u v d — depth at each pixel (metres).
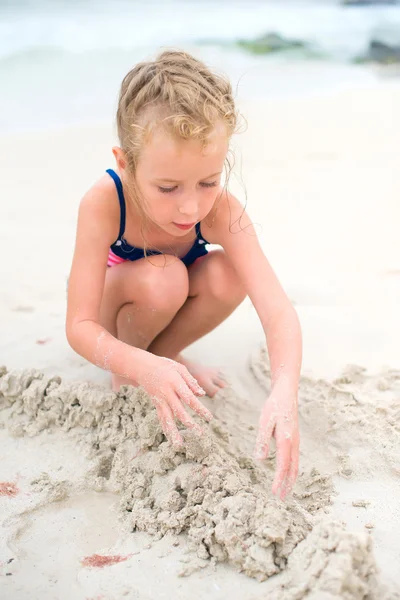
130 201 2.36
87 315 2.30
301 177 5.56
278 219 4.69
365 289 3.59
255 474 2.18
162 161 1.96
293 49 10.80
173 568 1.85
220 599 1.74
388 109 7.60
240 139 6.60
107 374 2.78
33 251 4.21
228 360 2.97
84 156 6.23
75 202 5.14
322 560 1.70
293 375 2.09
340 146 6.35
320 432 2.41
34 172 5.80
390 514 2.02
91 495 2.18
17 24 11.56
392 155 6.06
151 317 2.55
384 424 2.39
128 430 2.31
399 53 10.56
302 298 3.49
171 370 2.04
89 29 11.40
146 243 2.51
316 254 4.09
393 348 2.97
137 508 2.05
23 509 2.09
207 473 2.06
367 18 13.01
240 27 12.25
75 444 2.38
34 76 8.86
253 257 2.39
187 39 11.10
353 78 9.29
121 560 1.89
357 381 2.70
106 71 9.09
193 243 2.58
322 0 15.01
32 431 2.44
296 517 1.94
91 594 1.78
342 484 2.17
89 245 2.33
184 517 1.97
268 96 8.34
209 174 2.00
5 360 2.90
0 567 1.87
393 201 4.98
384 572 1.78
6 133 6.87
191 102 1.96
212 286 2.56
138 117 2.02
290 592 1.68
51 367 2.84
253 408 2.57
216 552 1.87
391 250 4.12
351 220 4.64
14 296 3.58
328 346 3.00
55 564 1.89
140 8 13.40
